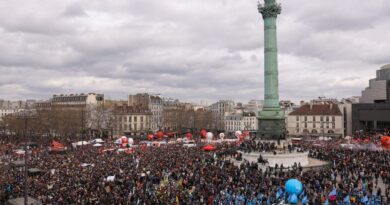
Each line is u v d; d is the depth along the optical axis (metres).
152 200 41.78
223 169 60.97
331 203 42.19
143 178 53.47
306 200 42.62
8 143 113.38
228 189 46.19
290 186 31.61
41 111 162.12
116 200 41.22
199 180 51.94
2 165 65.00
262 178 54.34
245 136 116.25
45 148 93.50
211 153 84.12
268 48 87.81
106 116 187.38
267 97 88.75
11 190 47.12
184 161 68.81
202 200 43.22
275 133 87.31
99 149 90.94
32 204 40.09
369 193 47.56
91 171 57.59
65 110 169.88
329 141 114.62
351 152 82.25
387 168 60.81
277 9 86.88
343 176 57.00
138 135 173.88
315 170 63.47
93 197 41.94
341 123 161.25
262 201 42.50
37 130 149.00
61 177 53.59
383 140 69.12
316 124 166.00
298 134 169.25
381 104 150.00
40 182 50.97
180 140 123.06
